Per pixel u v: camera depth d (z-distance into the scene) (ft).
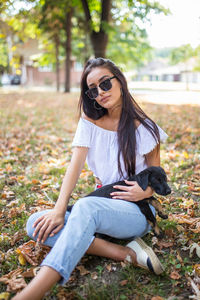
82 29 56.13
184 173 13.29
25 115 32.73
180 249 7.82
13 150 17.56
